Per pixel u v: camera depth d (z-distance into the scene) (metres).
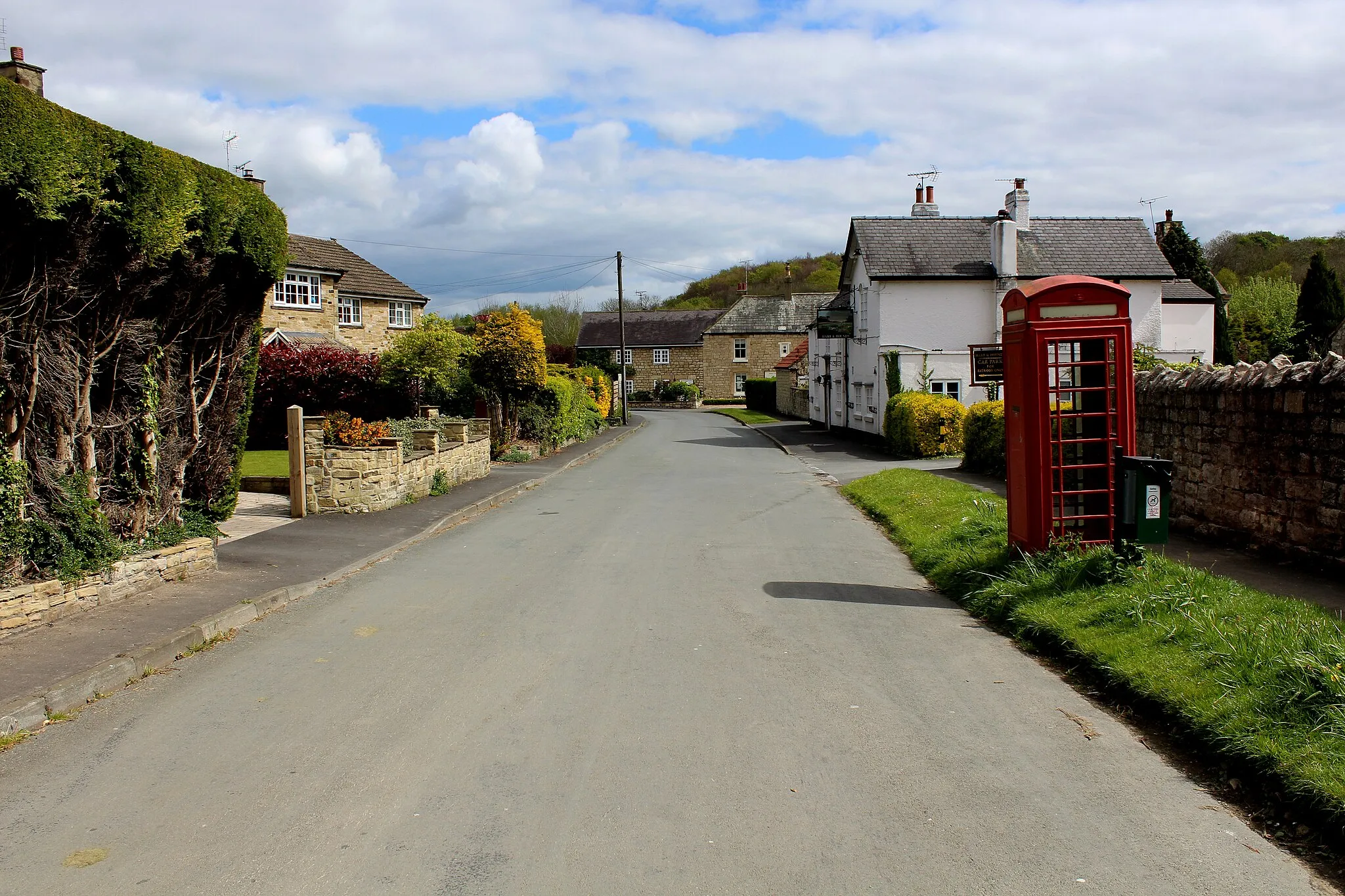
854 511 15.30
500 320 24.38
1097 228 31.55
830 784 4.63
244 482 16.12
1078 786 4.61
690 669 6.54
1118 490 7.72
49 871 3.79
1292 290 48.34
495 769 4.82
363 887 3.66
